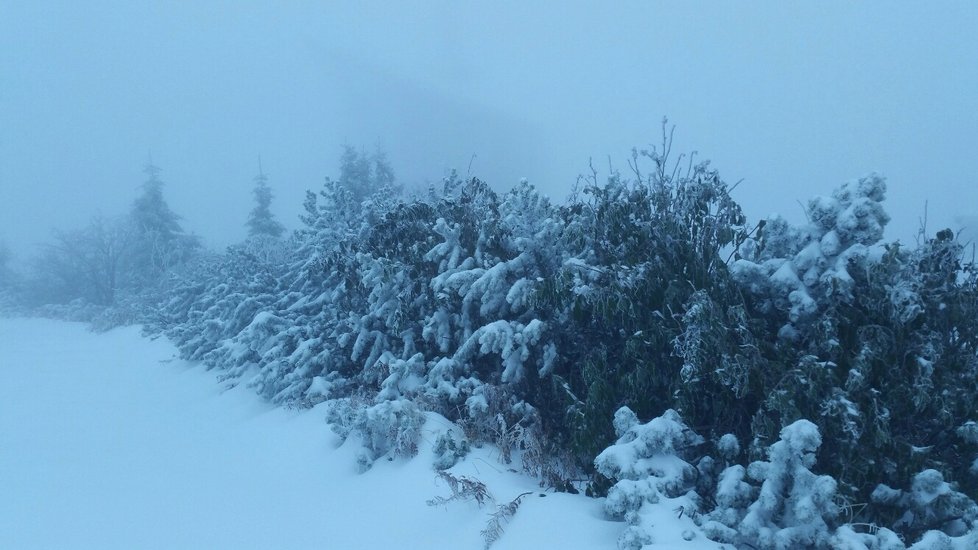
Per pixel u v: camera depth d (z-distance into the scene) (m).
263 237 17.16
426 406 6.64
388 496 5.41
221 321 12.28
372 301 8.01
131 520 5.62
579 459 5.50
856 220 4.43
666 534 3.71
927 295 4.33
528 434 5.48
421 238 8.32
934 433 4.27
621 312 5.18
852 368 3.98
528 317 6.46
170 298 19.23
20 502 6.10
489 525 4.36
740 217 5.80
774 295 4.76
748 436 4.68
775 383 4.26
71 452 7.89
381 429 6.27
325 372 8.74
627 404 5.02
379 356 8.24
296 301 10.73
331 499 5.72
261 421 8.46
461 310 7.44
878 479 3.97
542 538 4.20
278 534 5.17
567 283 5.38
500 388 6.15
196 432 8.57
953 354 4.32
